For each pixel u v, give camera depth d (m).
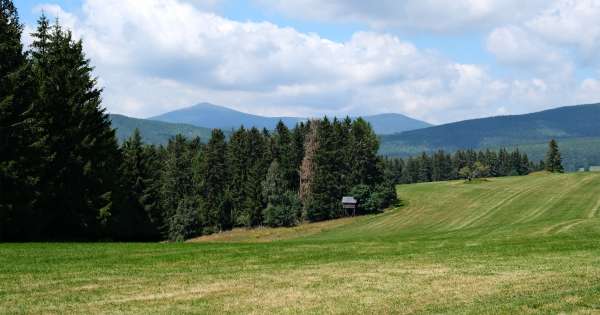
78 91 42.12
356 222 96.56
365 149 110.12
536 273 18.88
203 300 15.33
